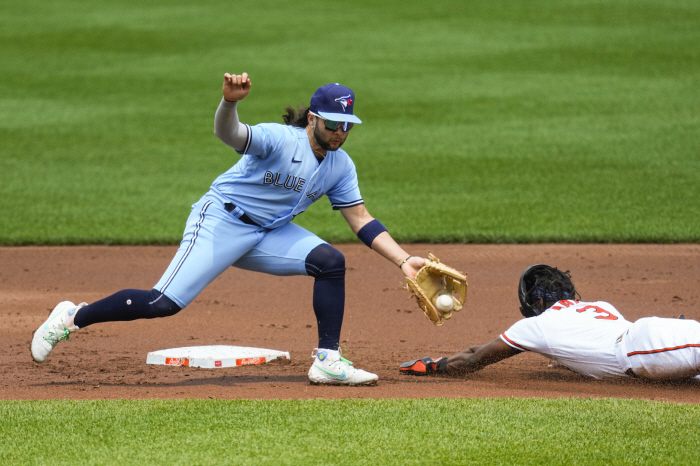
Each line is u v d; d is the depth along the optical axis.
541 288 17.34
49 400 15.24
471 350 17.62
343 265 16.70
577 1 119.88
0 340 21.84
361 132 62.56
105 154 56.97
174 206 43.03
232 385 16.88
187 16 119.31
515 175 48.72
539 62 88.12
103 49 100.25
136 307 16.28
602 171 48.81
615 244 34.41
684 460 12.03
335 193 17.34
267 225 16.78
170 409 14.52
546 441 12.80
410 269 16.86
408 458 12.13
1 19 117.19
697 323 15.60
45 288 28.38
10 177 50.12
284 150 15.88
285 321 24.38
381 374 18.12
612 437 12.94
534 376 17.77
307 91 78.12
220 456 12.22
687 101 68.81
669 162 50.47
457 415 14.10
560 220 38.09
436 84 79.88
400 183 47.56
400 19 115.00
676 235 34.75
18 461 12.07
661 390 16.03
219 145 59.78
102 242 35.88
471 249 34.03
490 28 107.12
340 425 13.58
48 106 73.88
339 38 104.50
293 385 16.83
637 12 110.81
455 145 57.59
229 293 28.03
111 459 12.13
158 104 74.25
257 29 110.44
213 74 86.75
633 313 24.06
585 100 71.00
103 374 18.14
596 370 16.27
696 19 105.19
